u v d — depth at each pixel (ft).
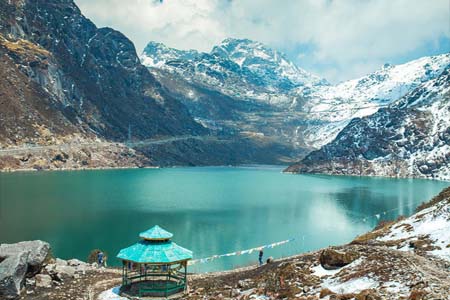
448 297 95.81
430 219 187.52
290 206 561.84
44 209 465.06
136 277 164.25
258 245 330.95
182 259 152.97
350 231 391.24
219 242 340.18
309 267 152.46
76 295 146.00
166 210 499.10
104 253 253.24
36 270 151.94
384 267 127.13
